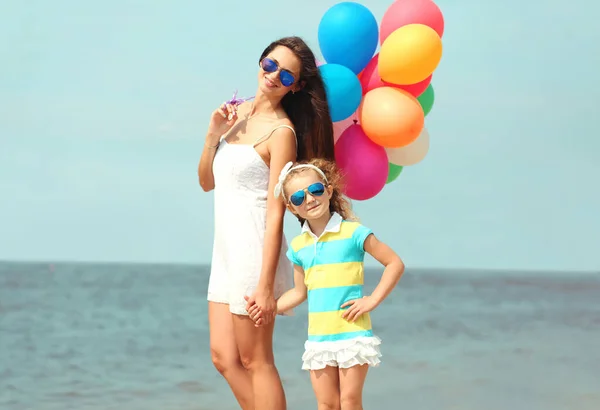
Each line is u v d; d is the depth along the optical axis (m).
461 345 15.38
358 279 4.29
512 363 12.52
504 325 20.02
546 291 44.06
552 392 9.63
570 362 12.59
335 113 4.56
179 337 17.50
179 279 56.88
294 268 4.41
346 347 4.18
